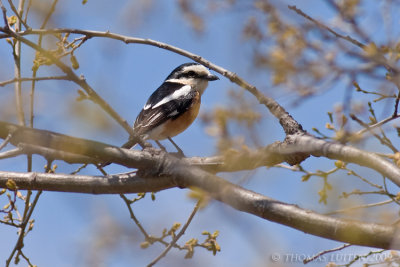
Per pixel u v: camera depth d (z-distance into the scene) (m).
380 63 6.49
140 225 9.16
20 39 8.17
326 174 8.51
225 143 6.08
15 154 9.95
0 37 8.45
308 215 7.74
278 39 7.00
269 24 7.29
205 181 8.41
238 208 8.23
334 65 6.57
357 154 8.16
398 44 6.86
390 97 7.73
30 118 9.75
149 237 9.04
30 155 10.02
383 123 8.34
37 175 9.57
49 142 8.75
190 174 8.55
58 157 10.09
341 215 7.70
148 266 8.75
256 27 7.23
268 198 8.10
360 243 7.42
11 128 8.68
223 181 8.27
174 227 9.27
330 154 8.44
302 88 6.66
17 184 9.60
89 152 8.95
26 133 8.70
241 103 6.02
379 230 7.25
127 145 9.69
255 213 8.11
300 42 6.81
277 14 7.43
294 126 9.27
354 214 7.62
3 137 8.85
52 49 9.16
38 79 8.10
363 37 7.09
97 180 9.40
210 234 9.02
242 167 6.38
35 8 9.12
